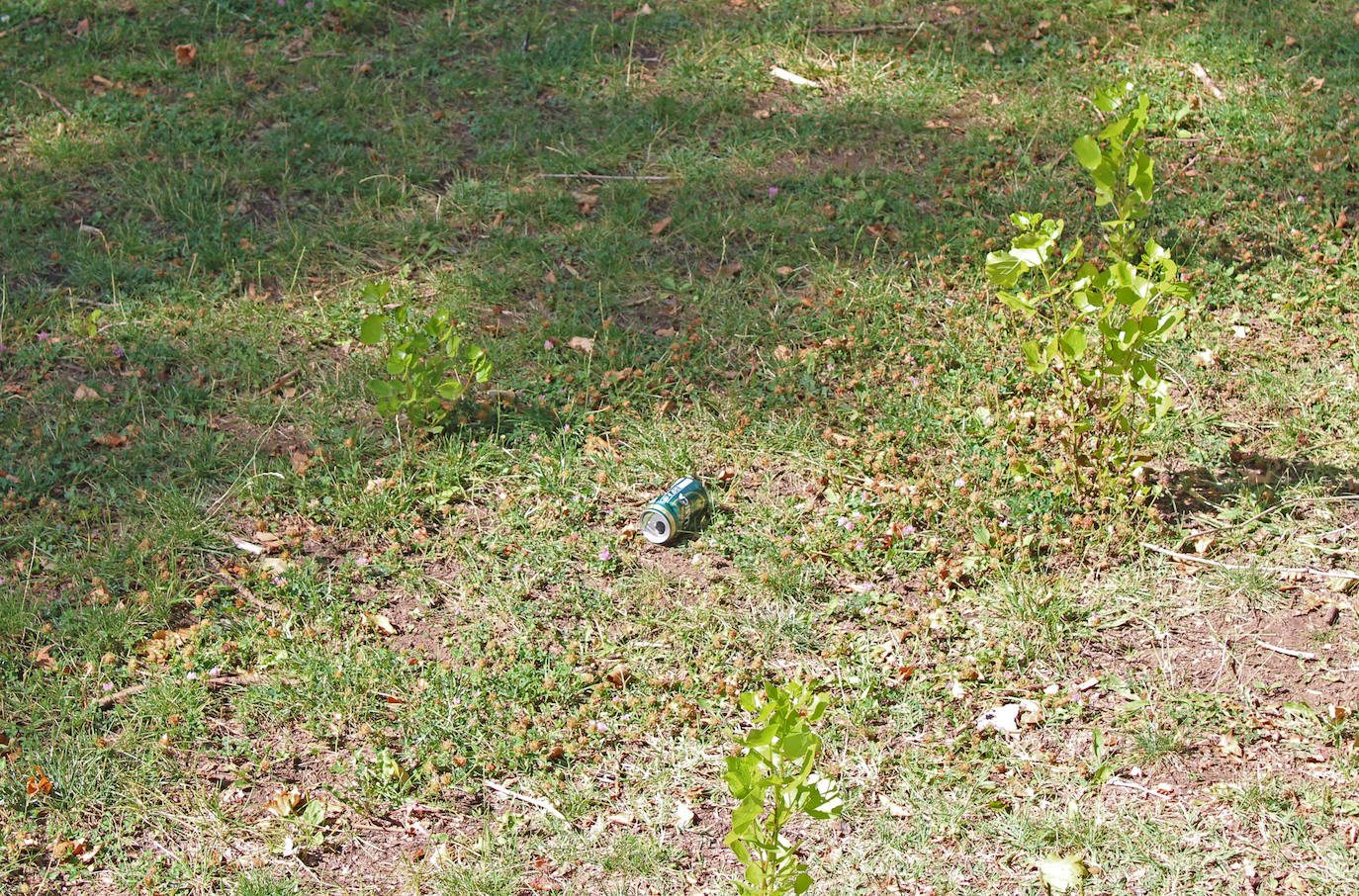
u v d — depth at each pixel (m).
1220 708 4.28
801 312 6.14
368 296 5.23
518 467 5.29
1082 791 4.04
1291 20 8.57
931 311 6.11
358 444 5.38
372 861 3.87
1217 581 4.74
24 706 4.24
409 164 7.11
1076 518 4.89
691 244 6.61
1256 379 5.66
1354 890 3.69
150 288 6.16
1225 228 6.62
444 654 4.52
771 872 3.25
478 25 8.49
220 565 4.84
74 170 6.94
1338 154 7.16
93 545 4.86
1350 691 4.32
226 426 5.48
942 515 5.02
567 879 3.81
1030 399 5.58
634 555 4.92
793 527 5.02
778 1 8.86
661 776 4.10
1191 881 3.75
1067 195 6.84
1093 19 8.59
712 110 7.68
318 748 4.19
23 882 3.78
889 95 7.86
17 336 5.83
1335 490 5.11
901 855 3.86
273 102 7.59
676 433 5.48
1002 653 4.45
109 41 8.12
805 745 3.00
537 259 6.45
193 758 4.15
